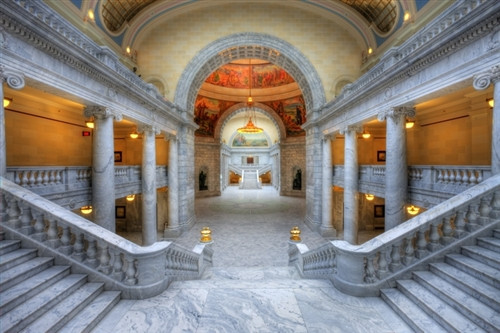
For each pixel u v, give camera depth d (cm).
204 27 1692
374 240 514
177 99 1673
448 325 362
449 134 1105
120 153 1648
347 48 1688
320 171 1648
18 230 489
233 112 3309
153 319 417
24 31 533
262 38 1694
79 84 706
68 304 403
